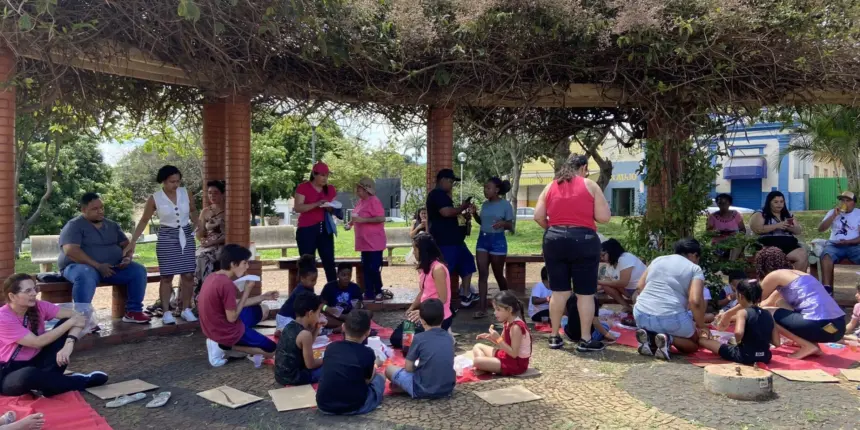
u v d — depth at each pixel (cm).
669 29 592
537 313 648
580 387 431
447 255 688
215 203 685
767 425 356
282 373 434
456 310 711
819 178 2514
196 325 632
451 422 365
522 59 629
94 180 1966
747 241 666
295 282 800
